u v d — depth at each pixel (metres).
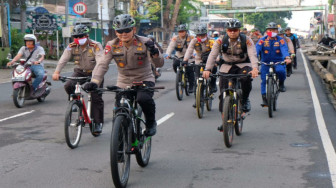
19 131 12.57
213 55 10.89
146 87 7.94
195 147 10.45
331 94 19.41
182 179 8.06
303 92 20.03
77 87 10.55
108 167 8.89
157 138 11.44
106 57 8.13
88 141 11.20
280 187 7.56
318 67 30.94
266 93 14.84
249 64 11.16
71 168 8.84
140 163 8.64
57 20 46.41
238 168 8.69
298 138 11.24
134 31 8.00
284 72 15.03
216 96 19.16
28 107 17.02
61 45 54.03
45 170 8.70
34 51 17.03
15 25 51.97
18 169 8.79
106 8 78.00
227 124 10.13
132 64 8.15
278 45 14.91
